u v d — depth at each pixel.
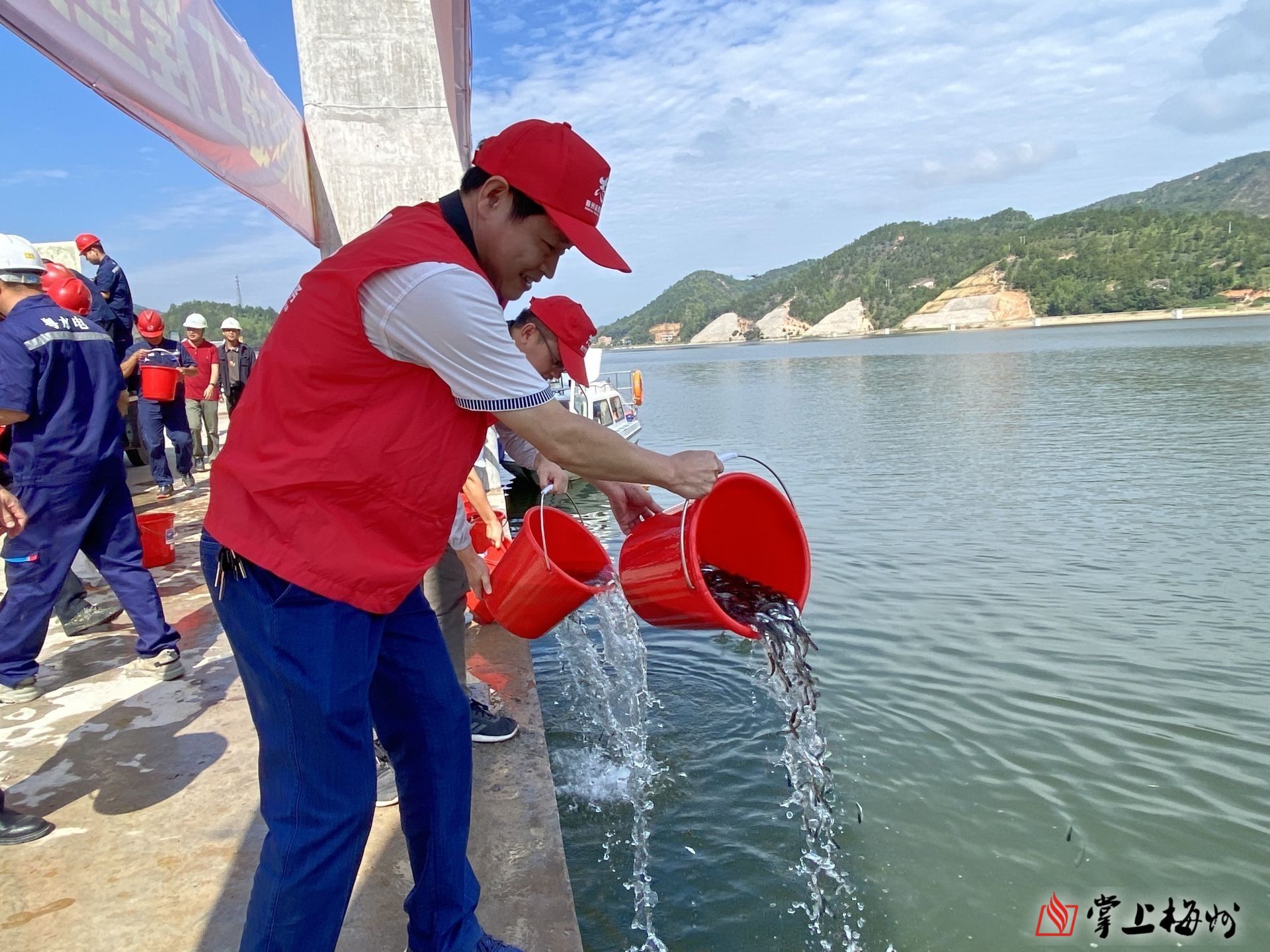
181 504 8.21
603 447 1.66
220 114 3.86
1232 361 33.50
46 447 3.25
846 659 5.36
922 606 6.42
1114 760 4.05
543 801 2.82
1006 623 5.99
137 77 2.93
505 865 2.48
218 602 1.57
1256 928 2.89
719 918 2.87
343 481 1.49
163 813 2.69
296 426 1.50
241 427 1.56
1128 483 10.89
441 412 1.53
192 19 3.60
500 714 3.42
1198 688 4.83
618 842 3.27
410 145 5.30
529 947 2.13
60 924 2.18
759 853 3.22
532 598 2.75
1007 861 3.27
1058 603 6.41
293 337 1.49
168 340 8.78
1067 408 20.69
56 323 3.24
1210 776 3.91
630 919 2.83
